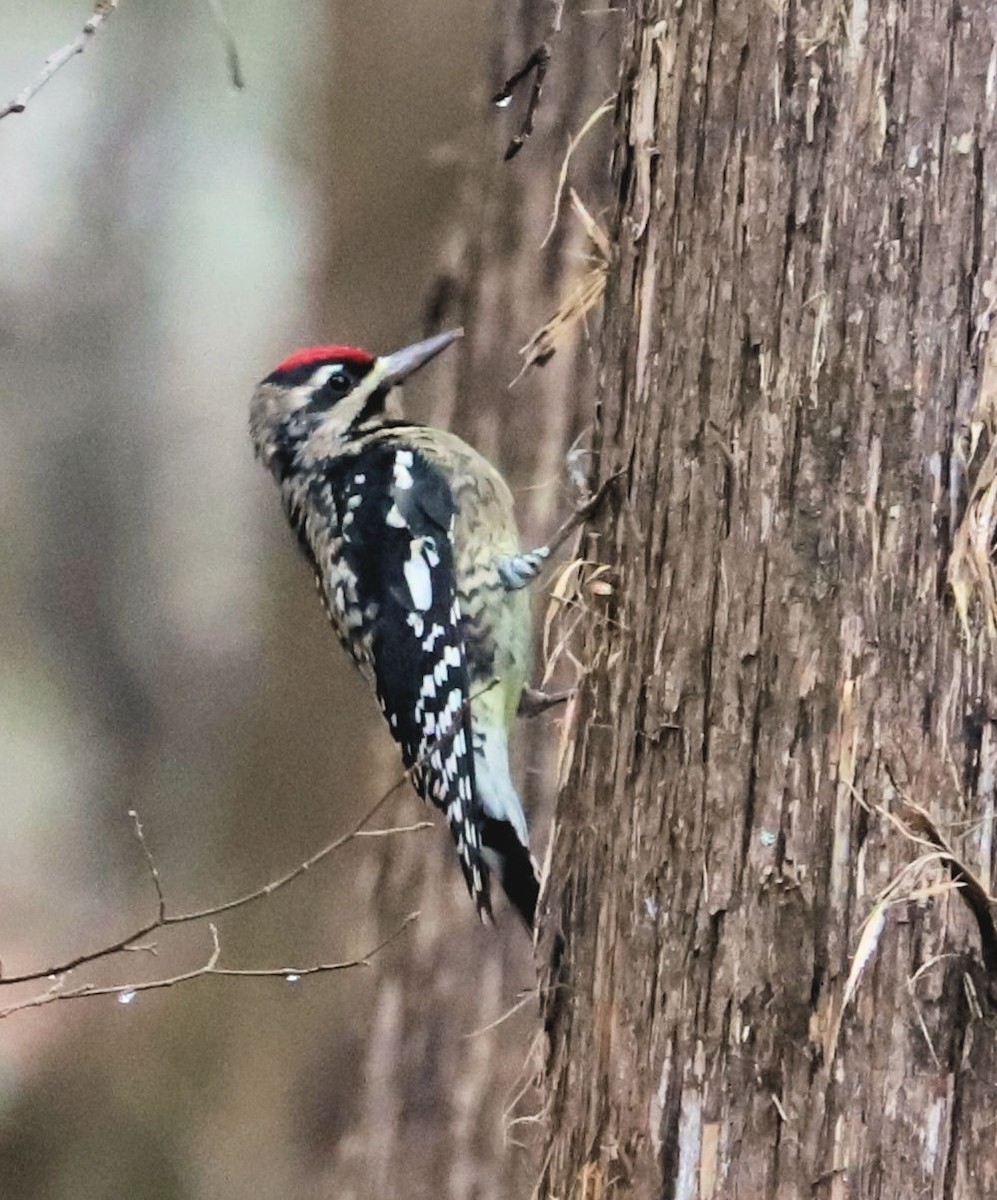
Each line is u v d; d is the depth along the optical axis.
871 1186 4.65
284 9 19.12
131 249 18.94
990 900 4.61
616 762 5.55
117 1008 15.94
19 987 16.05
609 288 6.06
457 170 13.96
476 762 8.42
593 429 6.33
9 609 18.33
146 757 17.91
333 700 17.41
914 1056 4.64
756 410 5.06
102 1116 15.33
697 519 5.21
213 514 18.91
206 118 18.95
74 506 18.69
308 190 18.56
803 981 4.79
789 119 5.05
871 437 4.84
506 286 10.31
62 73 18.70
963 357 4.76
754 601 5.00
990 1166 4.57
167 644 18.36
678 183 5.45
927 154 4.82
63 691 18.20
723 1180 4.88
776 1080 4.82
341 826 16.55
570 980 5.75
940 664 4.73
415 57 17.06
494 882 10.44
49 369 18.78
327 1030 15.05
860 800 4.76
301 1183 14.45
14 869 17.02
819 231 4.96
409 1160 10.23
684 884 5.10
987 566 4.70
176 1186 14.83
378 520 8.84
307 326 18.16
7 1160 15.09
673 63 5.52
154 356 18.95
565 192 10.14
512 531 8.74
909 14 4.86
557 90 10.17
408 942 10.55
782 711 4.91
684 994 5.05
